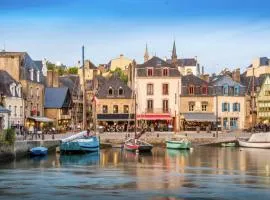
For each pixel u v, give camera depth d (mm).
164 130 110000
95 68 181625
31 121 102875
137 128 106688
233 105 115750
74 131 102188
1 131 63031
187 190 42219
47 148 74812
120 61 192375
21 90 99375
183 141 87375
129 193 40906
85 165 60750
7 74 96688
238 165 61438
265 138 91938
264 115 122000
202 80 116125
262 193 40969
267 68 149625
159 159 69250
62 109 114375
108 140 95875
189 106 113812
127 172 54031
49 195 40062
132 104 113625
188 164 62625
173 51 179750
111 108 113938
